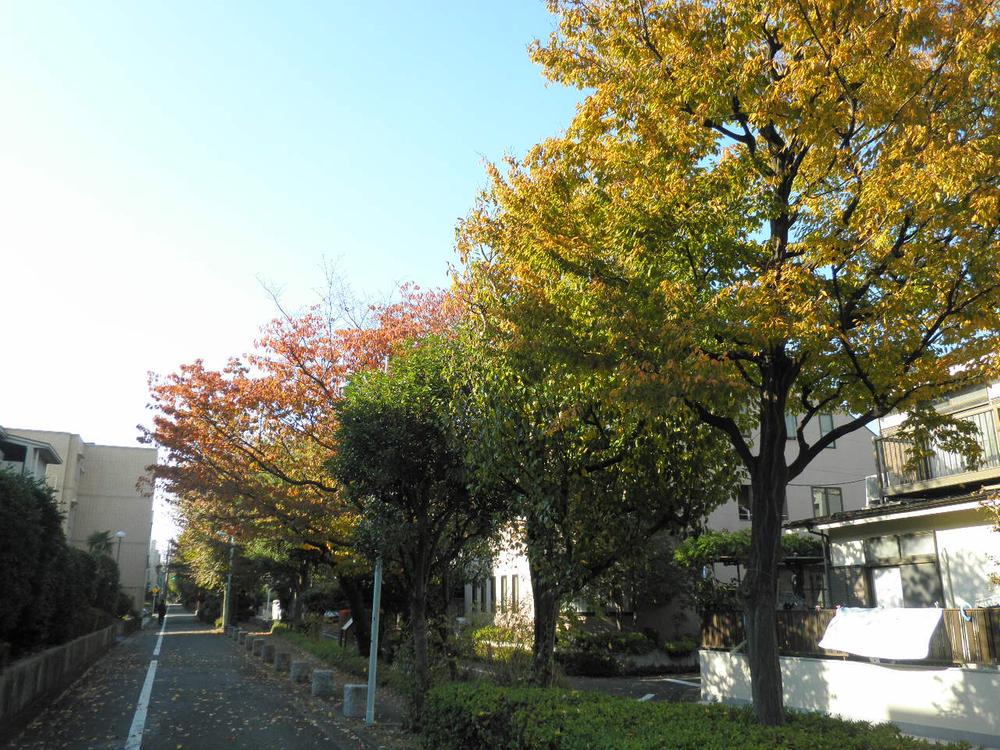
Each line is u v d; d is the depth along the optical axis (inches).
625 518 386.3
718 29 302.5
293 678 683.4
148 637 1476.4
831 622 535.2
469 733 316.8
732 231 300.4
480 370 380.5
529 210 328.2
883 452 709.9
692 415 356.5
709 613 655.8
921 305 287.1
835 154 284.7
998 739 423.2
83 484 2456.9
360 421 436.5
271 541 870.4
